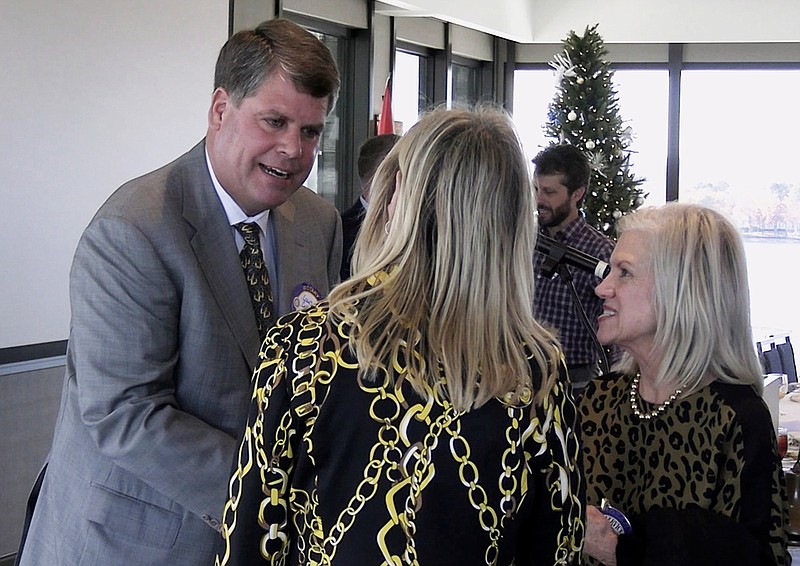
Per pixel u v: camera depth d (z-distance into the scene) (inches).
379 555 47.1
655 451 70.8
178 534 66.8
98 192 164.7
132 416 63.6
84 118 160.7
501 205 49.3
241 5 215.5
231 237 70.3
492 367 48.5
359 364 48.2
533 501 50.4
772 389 115.6
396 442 47.6
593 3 351.3
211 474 63.6
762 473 66.4
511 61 364.2
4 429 148.1
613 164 266.5
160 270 65.1
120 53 167.8
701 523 65.5
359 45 270.7
